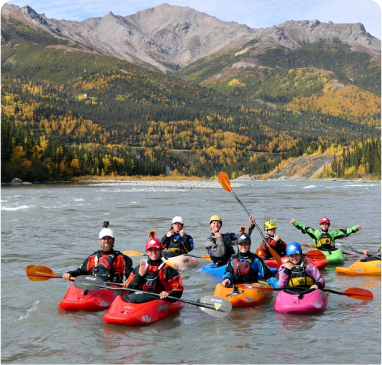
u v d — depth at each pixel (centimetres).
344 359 719
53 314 967
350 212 3428
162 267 991
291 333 845
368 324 893
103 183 12650
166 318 948
